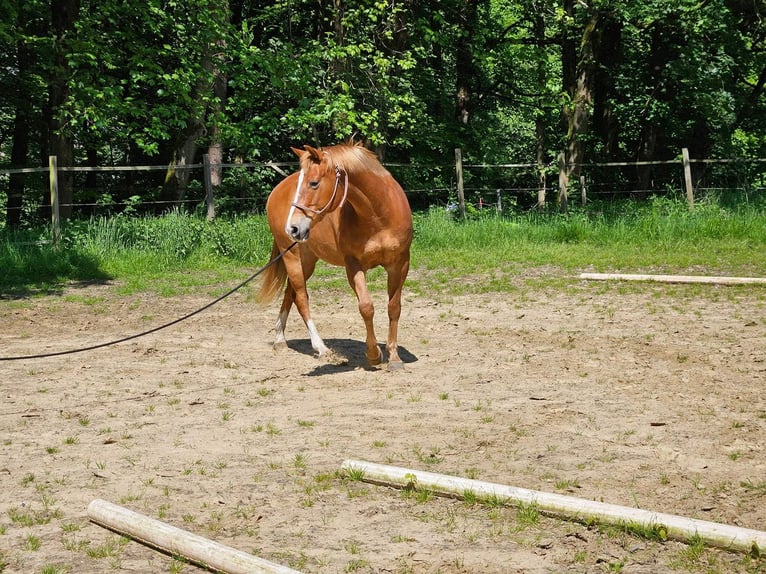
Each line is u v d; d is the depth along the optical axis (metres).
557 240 19.22
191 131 22.72
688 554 4.23
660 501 4.96
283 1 23.52
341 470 5.49
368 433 6.40
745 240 18.03
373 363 8.40
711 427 6.36
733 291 12.56
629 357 8.76
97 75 19.08
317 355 9.35
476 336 10.12
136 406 7.34
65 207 20.27
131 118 24.50
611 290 13.06
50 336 10.66
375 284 14.30
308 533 4.64
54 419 6.98
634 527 4.47
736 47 26.34
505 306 12.09
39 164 27.73
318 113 20.91
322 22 24.62
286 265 9.18
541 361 8.68
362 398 7.45
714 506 4.86
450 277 14.88
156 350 9.66
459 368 8.50
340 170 7.60
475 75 29.81
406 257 8.27
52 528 4.81
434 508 4.96
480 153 29.11
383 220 7.91
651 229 19.17
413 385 7.86
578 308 11.72
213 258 16.94
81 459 5.98
